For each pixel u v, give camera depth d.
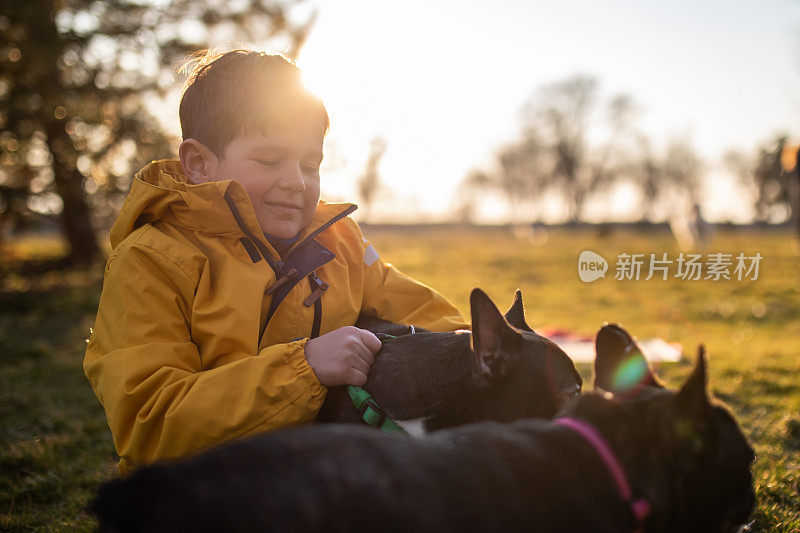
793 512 2.99
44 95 12.08
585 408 1.58
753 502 1.64
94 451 4.06
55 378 5.92
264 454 1.19
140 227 2.34
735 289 11.81
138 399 2.02
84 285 12.49
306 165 2.46
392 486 1.21
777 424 4.18
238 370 2.00
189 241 2.29
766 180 50.41
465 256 19.92
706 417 1.48
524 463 1.37
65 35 12.82
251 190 2.34
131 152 13.75
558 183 68.00
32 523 3.10
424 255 20.09
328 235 2.67
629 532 1.43
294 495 1.12
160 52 14.29
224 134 2.33
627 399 1.58
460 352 1.99
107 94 13.55
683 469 1.49
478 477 1.31
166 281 2.20
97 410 4.96
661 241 27.70
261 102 2.28
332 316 2.42
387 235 38.53
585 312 9.84
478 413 1.92
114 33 13.86
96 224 16.05
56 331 8.37
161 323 2.14
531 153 67.19
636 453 1.49
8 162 12.45
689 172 62.16
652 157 63.84
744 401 4.78
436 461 1.30
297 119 2.33
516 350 1.91
